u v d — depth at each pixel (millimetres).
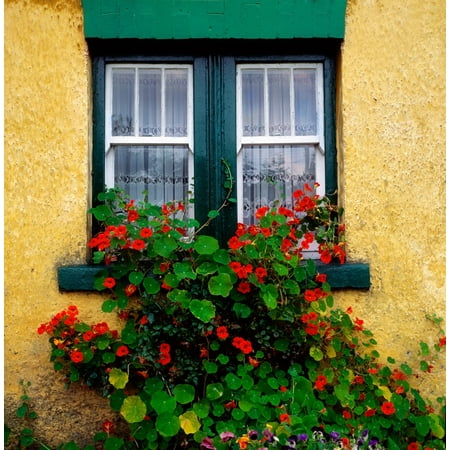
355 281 3342
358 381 3217
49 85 3404
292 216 3322
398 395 3180
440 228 3422
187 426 2902
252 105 3625
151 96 3613
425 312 3400
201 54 3555
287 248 3176
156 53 3549
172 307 3086
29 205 3375
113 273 3188
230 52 3557
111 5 3385
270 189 3607
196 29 3406
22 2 3408
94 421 3297
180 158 3611
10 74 3393
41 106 3398
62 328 3211
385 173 3422
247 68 3609
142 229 3059
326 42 3500
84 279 3309
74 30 3420
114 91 3600
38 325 3330
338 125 3516
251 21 3412
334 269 3338
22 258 3357
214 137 3529
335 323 3234
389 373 3270
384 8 3447
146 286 3080
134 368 3178
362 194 3420
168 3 3396
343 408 3287
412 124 3436
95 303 3344
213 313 2996
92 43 3477
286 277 3188
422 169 3430
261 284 3027
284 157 3627
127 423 3293
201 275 3186
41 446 3271
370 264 3400
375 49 3443
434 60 3445
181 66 3592
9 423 3291
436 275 3412
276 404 2977
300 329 3168
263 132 3615
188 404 3168
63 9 3414
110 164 3562
